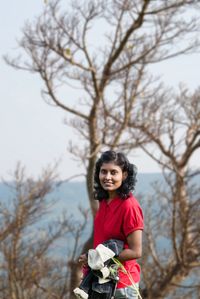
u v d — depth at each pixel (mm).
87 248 18656
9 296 19000
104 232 4367
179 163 21750
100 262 4125
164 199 20406
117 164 4367
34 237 19641
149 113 20438
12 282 19078
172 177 20109
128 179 4387
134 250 4215
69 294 18609
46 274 19500
